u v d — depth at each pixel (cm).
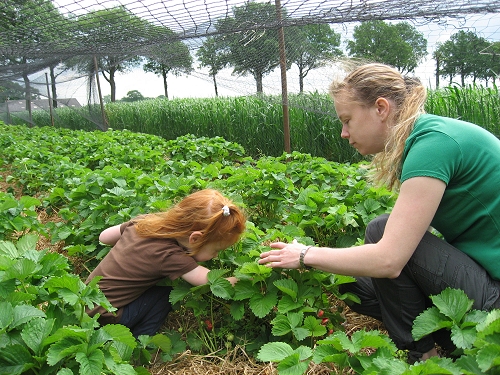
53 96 1647
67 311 209
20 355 175
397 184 249
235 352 262
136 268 254
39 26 825
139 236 264
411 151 208
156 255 252
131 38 853
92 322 197
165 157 878
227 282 252
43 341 176
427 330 196
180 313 305
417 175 201
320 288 253
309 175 494
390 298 234
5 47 1008
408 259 210
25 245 270
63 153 883
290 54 738
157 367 256
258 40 738
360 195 370
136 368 210
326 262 221
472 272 213
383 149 235
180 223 256
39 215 561
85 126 1773
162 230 259
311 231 377
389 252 205
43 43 916
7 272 206
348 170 509
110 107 1709
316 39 777
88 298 201
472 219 215
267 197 421
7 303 181
